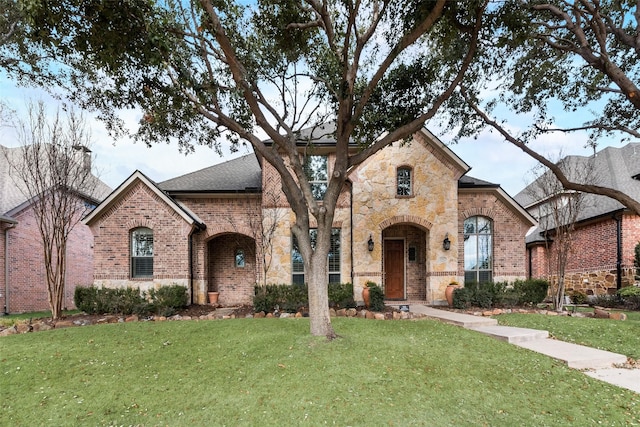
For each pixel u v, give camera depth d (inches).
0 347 305.7
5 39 357.7
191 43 299.1
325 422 182.2
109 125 371.9
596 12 354.6
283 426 179.8
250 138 322.0
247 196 597.9
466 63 314.5
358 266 549.3
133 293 490.6
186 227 538.6
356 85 359.6
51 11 228.4
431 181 564.7
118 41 253.1
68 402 209.6
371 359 260.8
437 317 432.1
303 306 489.4
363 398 205.5
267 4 308.8
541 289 545.6
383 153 565.6
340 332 329.4
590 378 242.8
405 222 560.4
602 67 360.5
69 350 295.3
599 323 404.5
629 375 254.4
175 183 629.0
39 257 660.1
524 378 239.0
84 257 762.8
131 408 202.5
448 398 208.7
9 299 603.8
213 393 217.3
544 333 346.6
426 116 322.7
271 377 234.4
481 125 500.1
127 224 538.0
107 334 342.6
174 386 228.8
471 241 600.1
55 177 470.9
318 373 236.1
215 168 696.4
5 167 690.8
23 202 630.5
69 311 615.5
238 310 509.4
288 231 560.1
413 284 610.5
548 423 183.3
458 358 270.8
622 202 387.9
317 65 366.0
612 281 629.6
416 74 352.5
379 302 479.8
